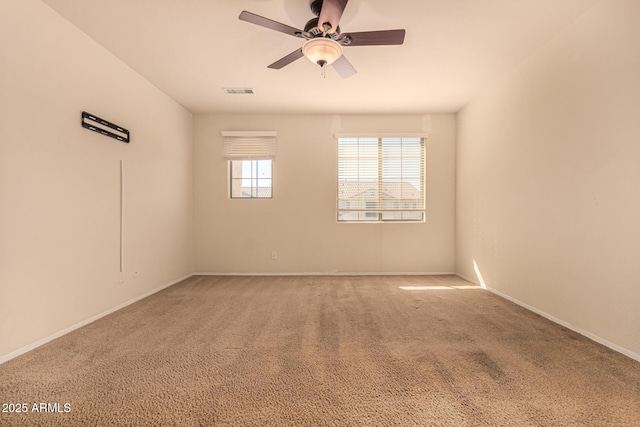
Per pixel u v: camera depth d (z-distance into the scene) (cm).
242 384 169
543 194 281
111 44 281
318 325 260
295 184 476
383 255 476
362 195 478
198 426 136
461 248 455
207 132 475
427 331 246
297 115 477
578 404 150
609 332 215
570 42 248
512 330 247
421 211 475
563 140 256
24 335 209
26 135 210
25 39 209
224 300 337
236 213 476
